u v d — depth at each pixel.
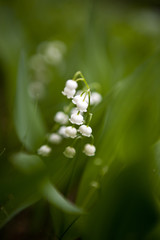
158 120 0.46
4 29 0.77
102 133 0.44
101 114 0.45
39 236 0.45
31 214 0.47
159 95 0.47
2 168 0.39
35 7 1.12
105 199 0.38
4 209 0.38
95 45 0.56
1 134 0.50
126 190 0.38
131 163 0.38
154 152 0.39
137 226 0.38
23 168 0.34
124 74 0.61
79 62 0.54
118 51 0.84
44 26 1.04
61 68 0.67
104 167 0.43
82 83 0.51
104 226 0.39
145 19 1.20
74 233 0.40
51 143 0.45
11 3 1.09
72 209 0.36
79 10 1.13
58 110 0.51
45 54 0.71
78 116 0.40
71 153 0.40
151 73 0.47
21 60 0.45
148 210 0.37
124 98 0.46
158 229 0.38
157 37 1.03
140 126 0.44
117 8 1.35
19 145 0.49
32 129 0.44
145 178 0.37
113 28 1.03
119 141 0.44
